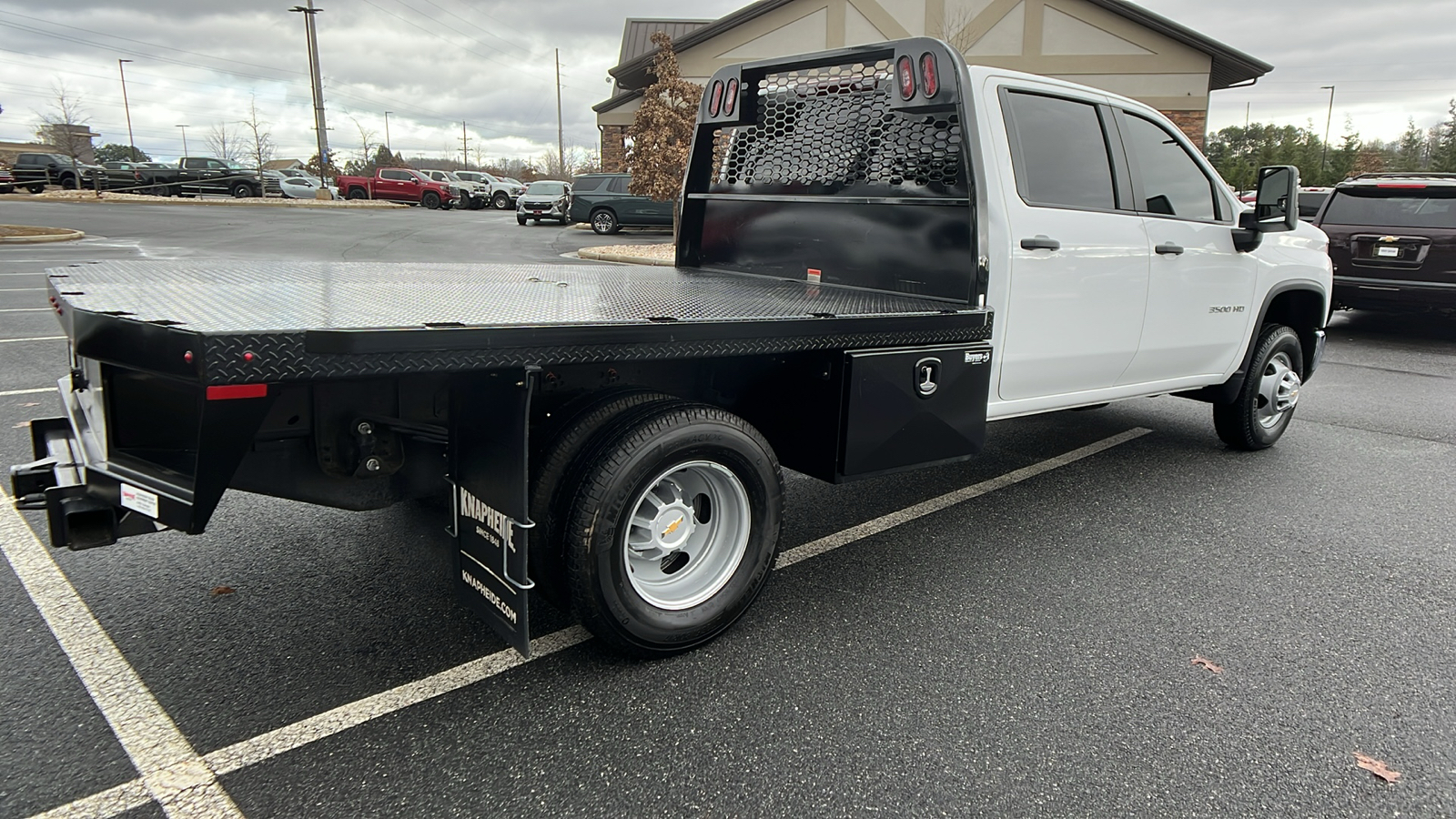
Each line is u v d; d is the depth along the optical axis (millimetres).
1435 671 2855
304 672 2691
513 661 2799
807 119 4094
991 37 19922
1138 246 4145
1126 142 4203
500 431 2354
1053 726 2506
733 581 2928
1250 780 2287
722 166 4598
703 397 3166
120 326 2033
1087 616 3211
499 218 31297
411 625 3000
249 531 3795
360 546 3664
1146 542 3955
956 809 2150
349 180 40125
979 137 3443
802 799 2174
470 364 2096
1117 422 6309
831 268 4035
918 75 3479
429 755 2307
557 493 2549
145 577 3314
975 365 3363
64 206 28344
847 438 2963
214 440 1895
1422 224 9383
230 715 2453
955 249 3475
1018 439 5801
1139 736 2467
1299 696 2691
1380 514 4379
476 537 2547
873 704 2600
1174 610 3273
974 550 3846
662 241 21250
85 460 2338
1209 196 4750
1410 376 8156
